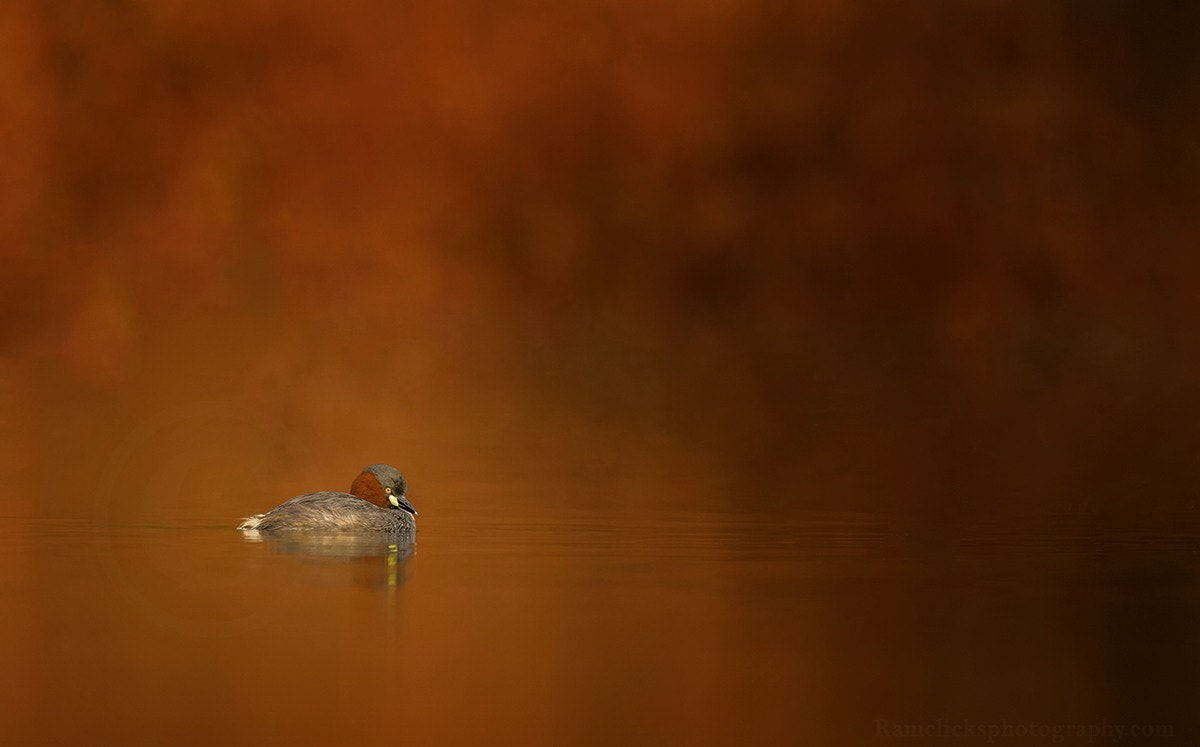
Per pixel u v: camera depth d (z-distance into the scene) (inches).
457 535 965.2
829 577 823.7
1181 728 576.1
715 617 725.9
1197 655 661.3
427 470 1295.5
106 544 903.1
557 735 558.6
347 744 545.0
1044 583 801.6
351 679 628.4
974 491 1168.8
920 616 727.1
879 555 891.4
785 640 685.3
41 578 805.2
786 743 554.6
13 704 586.6
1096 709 591.2
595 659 659.4
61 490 1130.0
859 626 710.5
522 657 655.1
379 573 829.8
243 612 728.3
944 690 613.3
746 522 1021.2
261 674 629.0
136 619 714.2
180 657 651.5
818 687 616.7
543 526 1003.9
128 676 626.2
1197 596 769.6
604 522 1021.2
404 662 649.0
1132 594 775.1
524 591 784.9
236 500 1103.0
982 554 892.6
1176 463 1318.9
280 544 914.1
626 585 803.4
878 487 1197.1
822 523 1014.4
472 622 708.0
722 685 617.3
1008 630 701.3
